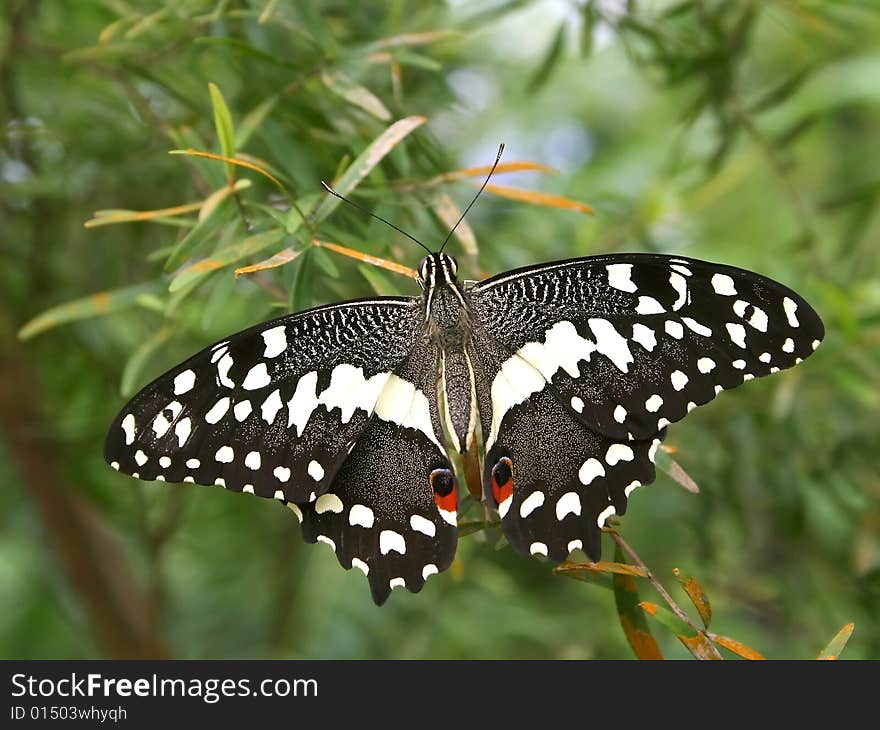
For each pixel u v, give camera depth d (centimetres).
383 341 45
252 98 46
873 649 50
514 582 53
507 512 44
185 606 56
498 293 45
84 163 49
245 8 46
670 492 53
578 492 44
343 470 45
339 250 44
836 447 50
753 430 50
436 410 45
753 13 49
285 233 43
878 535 50
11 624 56
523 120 58
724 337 44
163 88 47
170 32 47
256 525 55
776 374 49
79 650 57
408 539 44
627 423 44
